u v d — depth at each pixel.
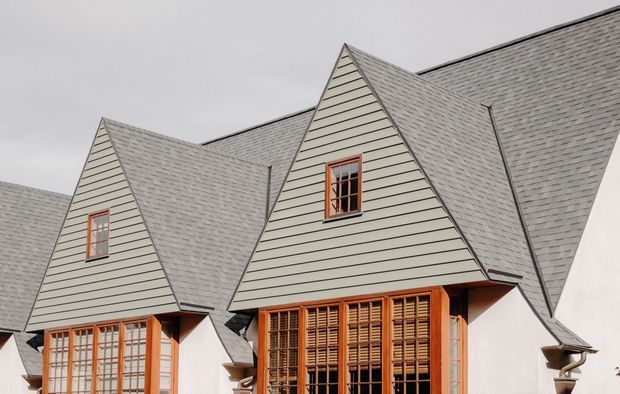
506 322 14.56
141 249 19.66
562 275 14.80
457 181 15.77
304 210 17.23
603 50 18.44
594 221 15.60
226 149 26.88
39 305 22.45
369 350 15.49
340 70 17.20
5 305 24.09
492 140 18.09
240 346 18.44
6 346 23.95
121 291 19.97
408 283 15.13
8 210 27.05
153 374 18.75
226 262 20.12
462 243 14.55
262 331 17.36
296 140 24.39
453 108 18.09
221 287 19.44
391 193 15.78
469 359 14.89
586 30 19.38
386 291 15.42
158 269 19.09
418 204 15.31
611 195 16.09
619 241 16.05
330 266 16.48
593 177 15.84
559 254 15.13
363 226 16.11
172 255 19.36
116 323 19.91
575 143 16.78
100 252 20.97
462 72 21.44
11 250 25.86
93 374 20.20
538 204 16.20
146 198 20.20
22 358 23.38
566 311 14.69
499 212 15.91
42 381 22.22
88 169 21.70
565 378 14.09
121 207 20.44
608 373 15.22
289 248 17.33
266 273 17.61
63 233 22.19
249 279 17.91
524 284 14.70
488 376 14.62
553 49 19.69
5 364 23.83
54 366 21.64
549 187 16.36
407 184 15.56
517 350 14.35
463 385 14.77
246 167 23.48
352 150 16.62
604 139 16.34
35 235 26.98
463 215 15.02
